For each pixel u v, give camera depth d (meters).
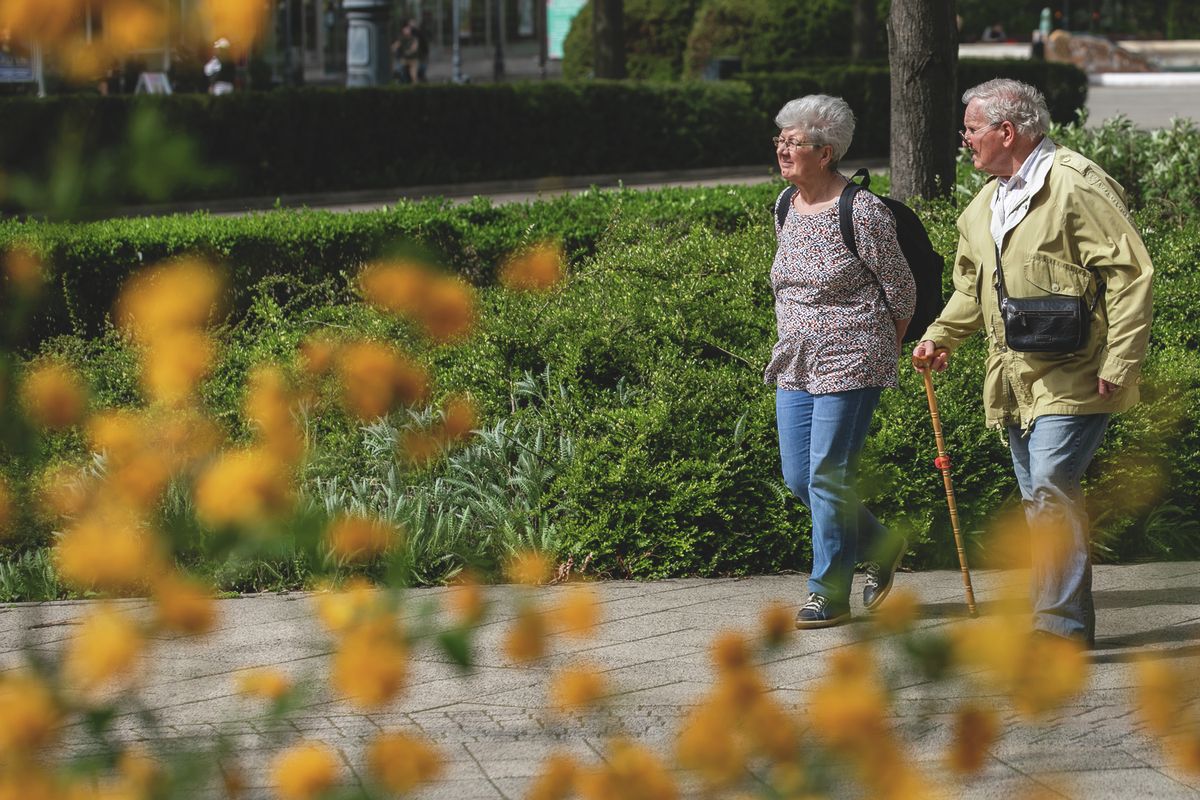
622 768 2.98
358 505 10.50
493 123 38.84
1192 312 12.78
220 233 15.93
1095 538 11.23
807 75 44.62
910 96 16.98
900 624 2.72
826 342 9.11
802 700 7.77
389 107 37.28
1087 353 8.63
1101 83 84.62
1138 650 8.66
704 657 8.63
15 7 2.36
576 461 10.95
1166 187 18.69
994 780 6.43
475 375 12.23
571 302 12.79
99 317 14.99
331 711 7.46
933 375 11.53
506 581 10.48
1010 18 109.25
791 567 10.97
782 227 9.35
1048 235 8.59
